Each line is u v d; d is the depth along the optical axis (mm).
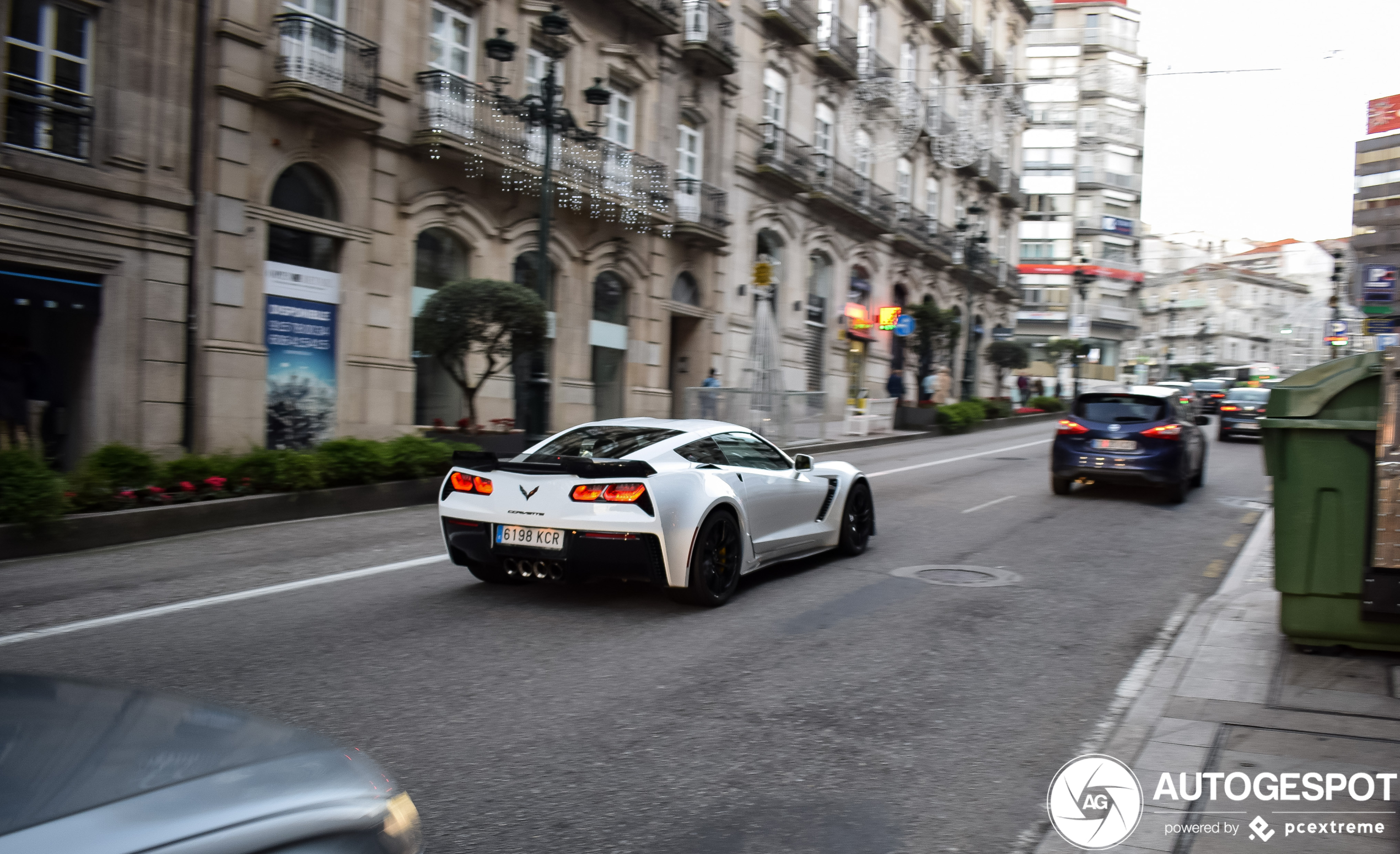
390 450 12820
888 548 9391
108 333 13523
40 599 6953
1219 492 15078
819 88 31531
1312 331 106312
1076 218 72938
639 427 7629
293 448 15984
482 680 5137
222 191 14695
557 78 20891
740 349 27906
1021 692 5074
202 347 14562
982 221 46281
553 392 21328
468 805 3635
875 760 4129
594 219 22094
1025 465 18781
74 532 9062
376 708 4680
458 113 18125
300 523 11047
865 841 3395
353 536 10109
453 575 7914
